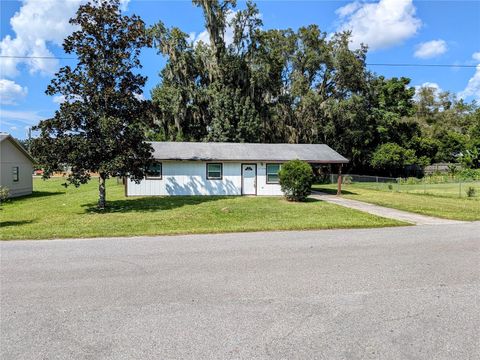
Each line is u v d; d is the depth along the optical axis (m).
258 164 19.77
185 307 4.02
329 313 3.82
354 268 5.57
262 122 30.62
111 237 8.33
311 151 21.22
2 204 16.19
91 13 12.62
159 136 28.66
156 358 2.92
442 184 28.06
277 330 3.42
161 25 28.61
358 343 3.15
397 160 33.88
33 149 12.41
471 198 17.94
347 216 11.66
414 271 5.39
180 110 28.27
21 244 7.53
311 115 31.73
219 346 3.12
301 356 2.94
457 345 3.11
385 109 37.56
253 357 2.92
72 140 12.33
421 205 14.86
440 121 48.28
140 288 4.67
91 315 3.80
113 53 13.20
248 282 4.90
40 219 11.41
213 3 28.58
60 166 12.58
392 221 10.55
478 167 37.00
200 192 19.42
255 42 30.53
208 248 7.05
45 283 4.89
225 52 29.59
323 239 7.96
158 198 17.66
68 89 12.54
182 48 29.02
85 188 26.08
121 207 14.31
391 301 4.16
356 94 32.62
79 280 5.01
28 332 3.40
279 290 4.57
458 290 4.54
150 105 13.82
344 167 37.50
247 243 7.54
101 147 12.55
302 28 32.53
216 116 28.70
